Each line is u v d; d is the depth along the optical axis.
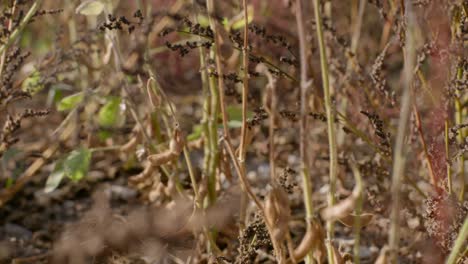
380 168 1.56
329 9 1.78
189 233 1.50
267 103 1.26
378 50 1.82
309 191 1.12
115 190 1.90
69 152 1.74
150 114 1.59
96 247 1.53
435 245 1.41
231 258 1.51
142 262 1.54
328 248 1.19
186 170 1.81
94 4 1.50
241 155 1.30
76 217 1.83
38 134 2.17
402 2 1.35
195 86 2.53
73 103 1.79
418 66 1.36
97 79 1.95
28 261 1.58
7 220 1.81
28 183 1.96
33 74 1.66
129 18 2.22
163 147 1.58
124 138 2.02
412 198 1.67
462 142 1.42
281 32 2.08
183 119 2.09
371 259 1.61
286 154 2.02
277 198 1.12
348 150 1.84
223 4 1.95
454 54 1.32
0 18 1.50
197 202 1.43
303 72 1.09
